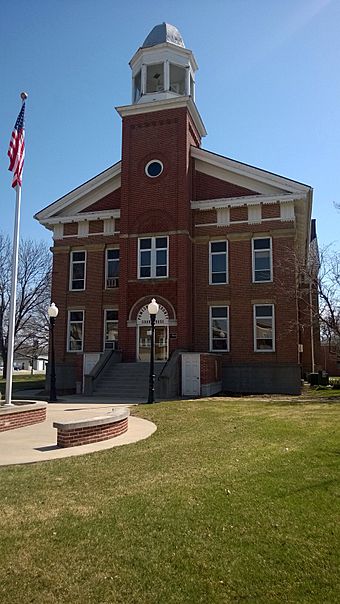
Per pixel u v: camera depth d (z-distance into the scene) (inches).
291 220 1018.1
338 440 398.0
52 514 223.3
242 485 267.1
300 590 158.7
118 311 1069.1
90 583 162.7
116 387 886.4
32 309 1967.3
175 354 908.0
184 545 190.7
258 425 485.7
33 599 153.6
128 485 268.5
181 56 1150.3
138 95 1190.9
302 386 1168.8
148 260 1047.0
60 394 954.1
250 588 159.9
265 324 1012.5
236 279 1037.8
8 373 512.4
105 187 1159.6
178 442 395.2
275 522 213.5
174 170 1056.8
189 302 1027.3
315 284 1091.9
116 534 200.4
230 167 1073.5
